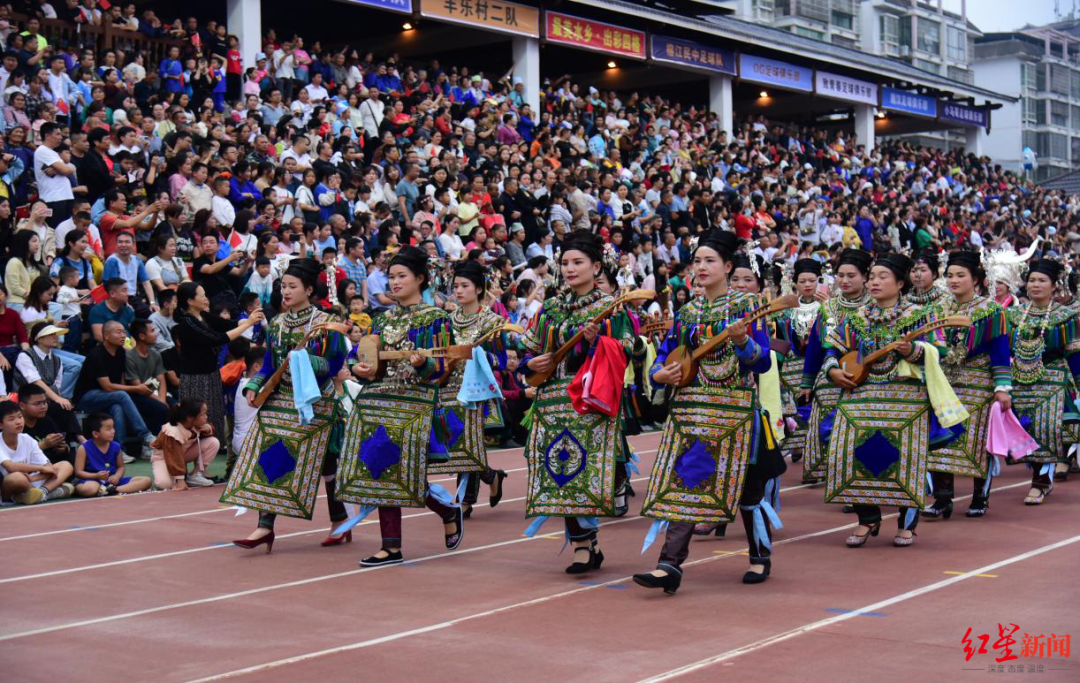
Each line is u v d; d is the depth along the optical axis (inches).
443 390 318.3
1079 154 2373.3
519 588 240.1
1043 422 343.9
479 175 692.7
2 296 426.3
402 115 743.7
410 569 262.4
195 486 402.0
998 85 2242.9
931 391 266.4
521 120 852.6
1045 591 226.8
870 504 272.5
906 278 273.0
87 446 387.9
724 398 233.8
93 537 305.4
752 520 240.4
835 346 276.8
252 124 629.9
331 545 292.7
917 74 1359.5
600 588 238.7
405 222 634.2
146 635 205.9
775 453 239.3
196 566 267.3
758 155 1072.8
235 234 536.1
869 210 1054.4
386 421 268.1
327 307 492.4
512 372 498.6
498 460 461.7
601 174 824.3
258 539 280.7
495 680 175.3
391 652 191.9
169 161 565.3
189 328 406.9
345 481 267.1
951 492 320.2
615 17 1000.9
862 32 1937.7
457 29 949.8
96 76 620.1
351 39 1013.8
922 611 211.9
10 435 366.3
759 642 192.4
